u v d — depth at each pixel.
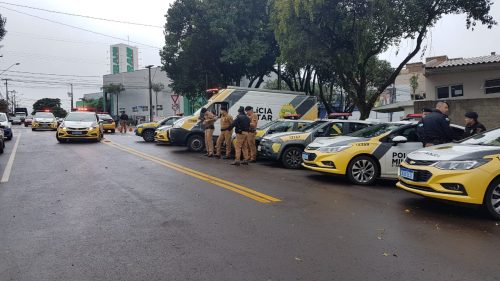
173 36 28.16
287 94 17.14
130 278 3.83
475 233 5.37
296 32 16.36
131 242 4.81
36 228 5.35
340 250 4.63
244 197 7.29
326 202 7.07
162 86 57.44
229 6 24.66
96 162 11.91
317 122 12.40
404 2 14.91
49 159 12.58
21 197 7.19
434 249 4.71
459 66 17.66
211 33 25.39
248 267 4.10
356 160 8.94
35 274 3.91
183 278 3.83
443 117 8.28
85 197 7.19
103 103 70.81
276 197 7.36
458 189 6.10
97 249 4.58
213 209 6.39
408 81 43.59
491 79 17.94
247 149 12.15
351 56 16.53
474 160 6.14
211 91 18.14
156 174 9.77
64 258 4.31
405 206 6.85
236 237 5.03
